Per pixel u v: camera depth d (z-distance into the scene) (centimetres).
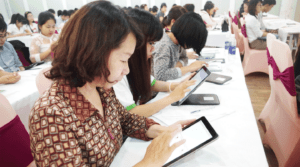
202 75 106
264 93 253
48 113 43
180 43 134
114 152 66
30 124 44
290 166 118
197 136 67
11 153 70
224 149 68
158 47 140
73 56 44
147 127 79
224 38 318
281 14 530
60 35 45
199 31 124
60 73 46
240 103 98
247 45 292
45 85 94
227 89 116
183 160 65
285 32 311
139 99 113
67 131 45
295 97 105
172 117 91
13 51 228
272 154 148
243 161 63
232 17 423
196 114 92
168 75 137
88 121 52
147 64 101
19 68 234
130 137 80
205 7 464
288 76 103
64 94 49
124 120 80
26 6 822
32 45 239
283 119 127
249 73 307
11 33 465
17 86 154
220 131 78
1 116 67
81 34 42
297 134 111
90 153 53
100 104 64
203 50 210
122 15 45
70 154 45
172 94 100
